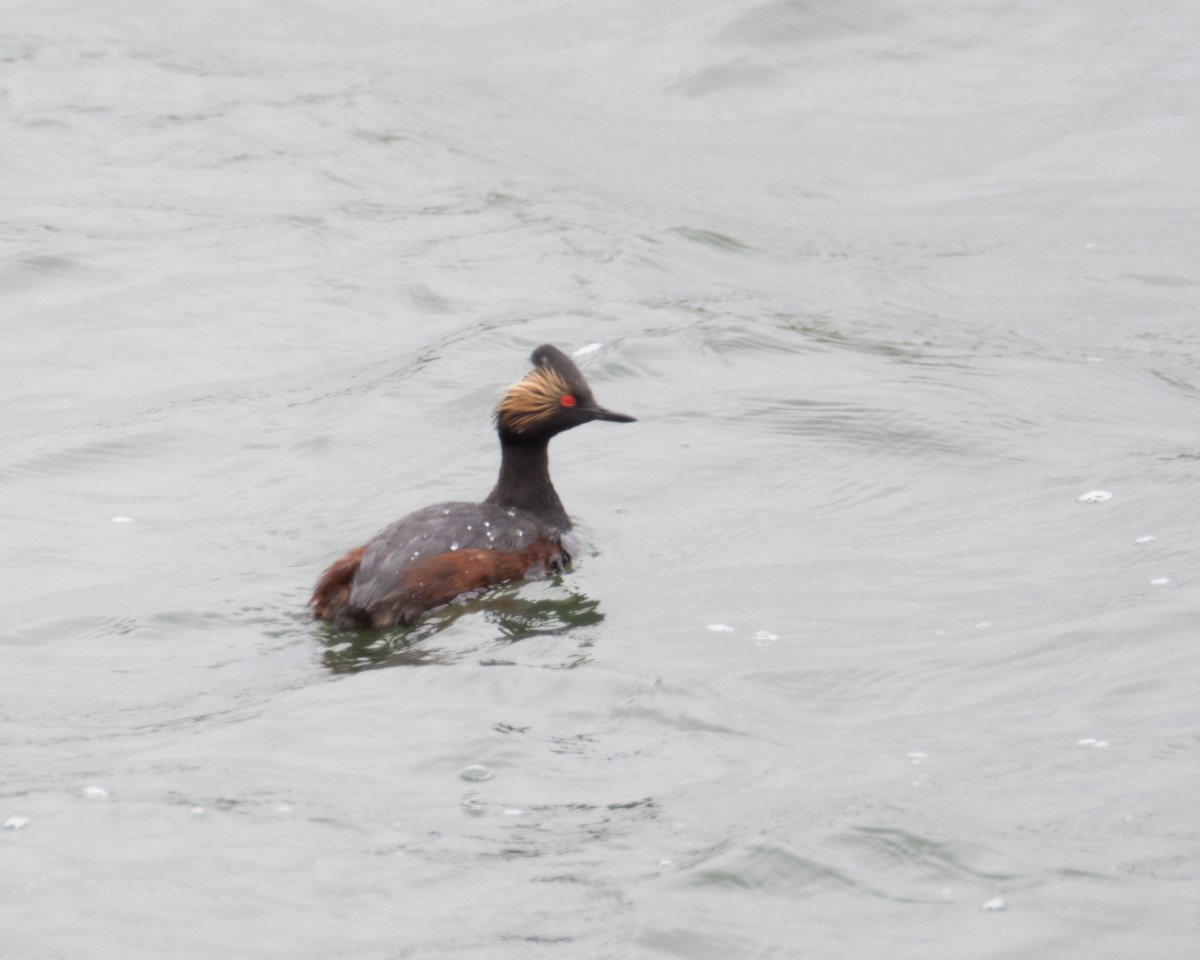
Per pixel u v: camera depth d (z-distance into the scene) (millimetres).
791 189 27734
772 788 10961
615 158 28953
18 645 13773
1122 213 26391
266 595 14758
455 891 9828
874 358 20875
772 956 9227
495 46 33656
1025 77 31281
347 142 29203
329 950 9289
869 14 33406
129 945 9336
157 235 25422
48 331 22062
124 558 15820
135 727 12109
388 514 16547
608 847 10242
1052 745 11500
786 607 14125
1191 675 12398
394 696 12422
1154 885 9719
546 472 15719
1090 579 14461
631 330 21641
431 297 23234
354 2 36219
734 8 33625
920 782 11016
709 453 17828
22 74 32094
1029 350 21344
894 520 16188
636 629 13688
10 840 10344
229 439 18781
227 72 32500
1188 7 33312
